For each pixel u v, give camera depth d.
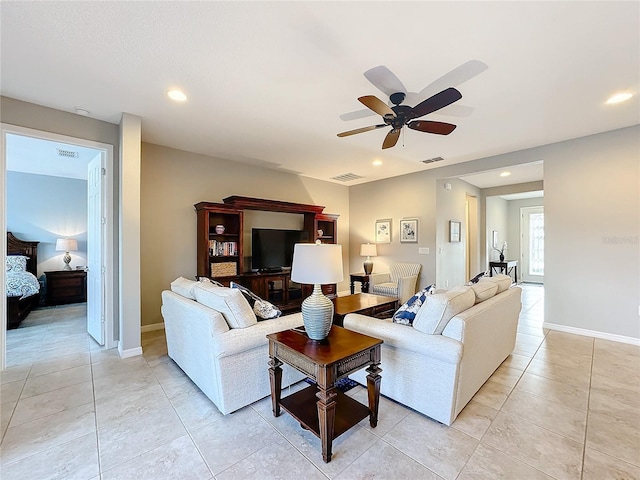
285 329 2.23
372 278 5.50
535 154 4.05
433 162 4.86
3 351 2.69
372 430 1.84
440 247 5.38
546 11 1.65
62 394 2.28
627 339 3.39
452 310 1.90
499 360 2.65
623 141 3.39
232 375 2.00
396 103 2.58
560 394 2.26
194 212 4.43
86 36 1.86
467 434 1.80
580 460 1.58
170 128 3.44
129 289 3.03
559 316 3.87
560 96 2.64
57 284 5.46
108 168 3.21
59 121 2.92
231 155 4.54
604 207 3.53
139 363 2.87
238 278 4.44
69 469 1.53
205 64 2.17
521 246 8.53
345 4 1.61
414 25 1.77
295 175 5.77
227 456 1.63
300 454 1.64
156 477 1.48
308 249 1.93
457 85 2.45
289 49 2.00
